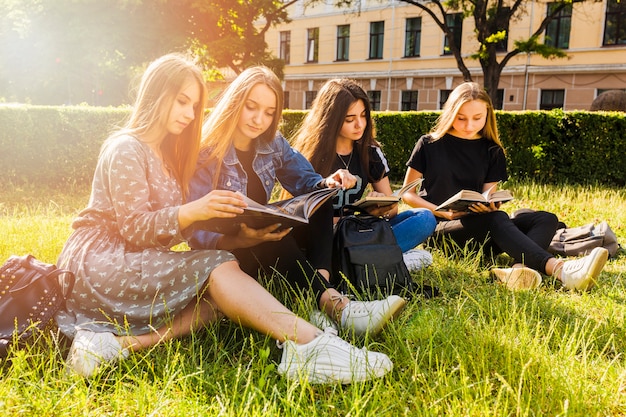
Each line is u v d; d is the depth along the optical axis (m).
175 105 2.42
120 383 2.00
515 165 9.52
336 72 28.80
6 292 2.24
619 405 1.97
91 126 8.42
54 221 4.99
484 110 3.98
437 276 3.54
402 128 9.88
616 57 21.64
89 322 2.22
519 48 17.98
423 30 25.98
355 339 2.44
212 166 2.82
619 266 3.99
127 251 2.32
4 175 7.99
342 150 3.60
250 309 2.18
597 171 9.31
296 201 2.59
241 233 2.49
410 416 1.87
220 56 18.70
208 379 2.11
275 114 2.88
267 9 19.42
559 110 9.34
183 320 2.34
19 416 1.81
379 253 2.97
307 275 2.68
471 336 2.42
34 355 2.14
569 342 2.31
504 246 3.57
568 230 4.45
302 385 1.89
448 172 4.11
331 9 28.42
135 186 2.29
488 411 1.77
